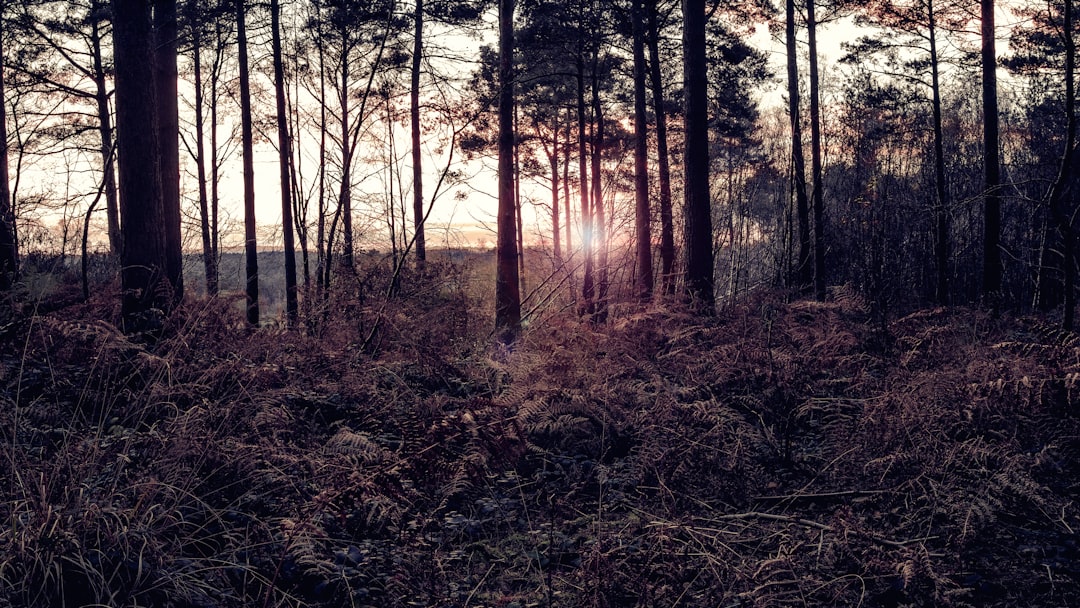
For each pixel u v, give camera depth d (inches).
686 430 220.1
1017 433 217.5
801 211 805.2
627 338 320.5
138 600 131.5
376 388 258.2
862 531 169.0
